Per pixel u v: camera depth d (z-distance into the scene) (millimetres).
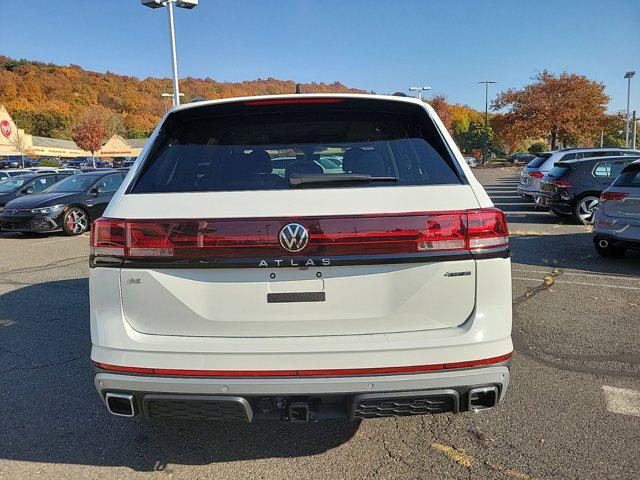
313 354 2119
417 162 2482
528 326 4625
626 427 2928
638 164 6914
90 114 76500
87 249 9578
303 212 2168
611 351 4043
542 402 3242
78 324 4988
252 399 2221
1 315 5277
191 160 2543
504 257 2242
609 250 7547
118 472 2615
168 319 2213
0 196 14805
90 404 3359
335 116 2770
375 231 2154
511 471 2545
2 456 2770
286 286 2178
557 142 45375
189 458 2727
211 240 2152
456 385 2143
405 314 2199
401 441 2848
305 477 2541
